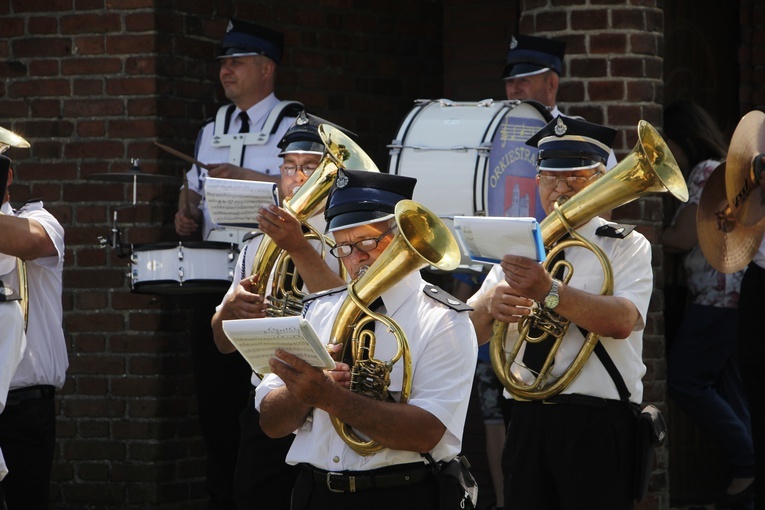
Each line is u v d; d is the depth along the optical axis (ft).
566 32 69.72
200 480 73.20
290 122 68.44
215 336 53.16
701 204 56.70
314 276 49.11
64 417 72.79
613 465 50.57
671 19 78.18
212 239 67.87
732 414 71.61
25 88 73.67
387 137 82.17
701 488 79.15
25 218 54.29
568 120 51.67
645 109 69.26
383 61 81.82
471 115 62.49
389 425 39.04
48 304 56.24
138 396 71.67
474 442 80.07
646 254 51.06
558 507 51.98
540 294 47.29
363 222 40.73
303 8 78.07
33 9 73.41
